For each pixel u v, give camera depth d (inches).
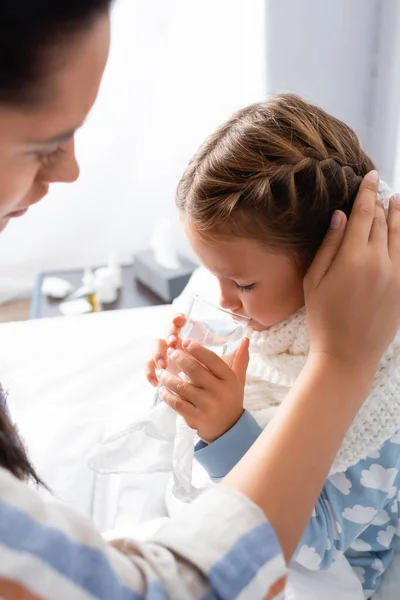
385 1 53.3
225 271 25.9
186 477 26.1
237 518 16.1
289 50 55.9
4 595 13.2
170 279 65.4
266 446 18.2
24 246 83.2
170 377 25.2
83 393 40.4
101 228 84.0
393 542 31.0
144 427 27.6
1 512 13.1
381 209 23.5
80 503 32.7
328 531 27.1
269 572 15.8
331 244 22.4
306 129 25.4
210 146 26.5
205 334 28.2
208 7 67.4
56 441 35.2
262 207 23.9
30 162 15.1
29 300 85.4
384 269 20.8
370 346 20.5
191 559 15.3
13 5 12.6
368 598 30.0
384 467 27.3
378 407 25.2
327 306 20.8
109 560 14.6
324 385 19.6
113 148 79.4
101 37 14.5
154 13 71.6
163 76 75.5
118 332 47.3
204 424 24.7
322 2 54.1
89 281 68.5
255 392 29.6
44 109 14.0
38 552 13.2
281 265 25.1
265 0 53.9
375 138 57.8
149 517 32.4
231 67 67.0
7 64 13.1
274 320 27.4
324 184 24.1
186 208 26.0
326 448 18.5
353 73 57.2
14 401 39.2
